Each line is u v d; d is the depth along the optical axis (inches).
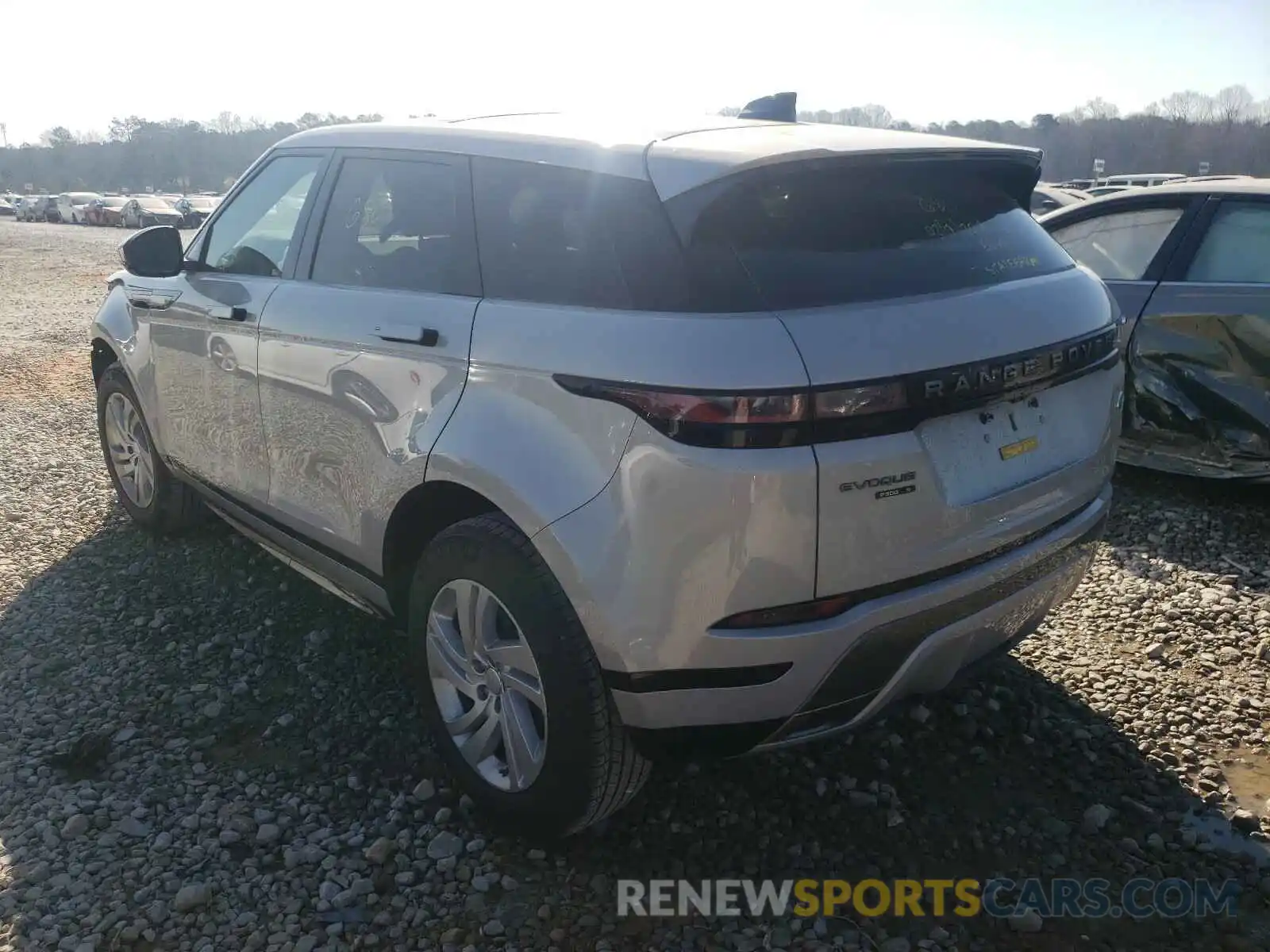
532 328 100.0
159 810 115.5
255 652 150.6
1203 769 121.7
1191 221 202.7
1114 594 166.1
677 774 121.8
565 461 94.7
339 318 122.8
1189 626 155.1
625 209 98.3
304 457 131.6
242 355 140.9
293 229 139.5
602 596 92.3
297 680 143.1
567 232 102.5
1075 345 105.7
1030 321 101.9
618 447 90.8
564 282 100.7
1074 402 110.8
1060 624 156.9
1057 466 107.6
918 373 90.5
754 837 111.5
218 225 159.0
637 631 91.3
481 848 109.8
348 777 120.4
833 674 92.7
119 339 178.4
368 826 113.1
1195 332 195.8
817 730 98.0
